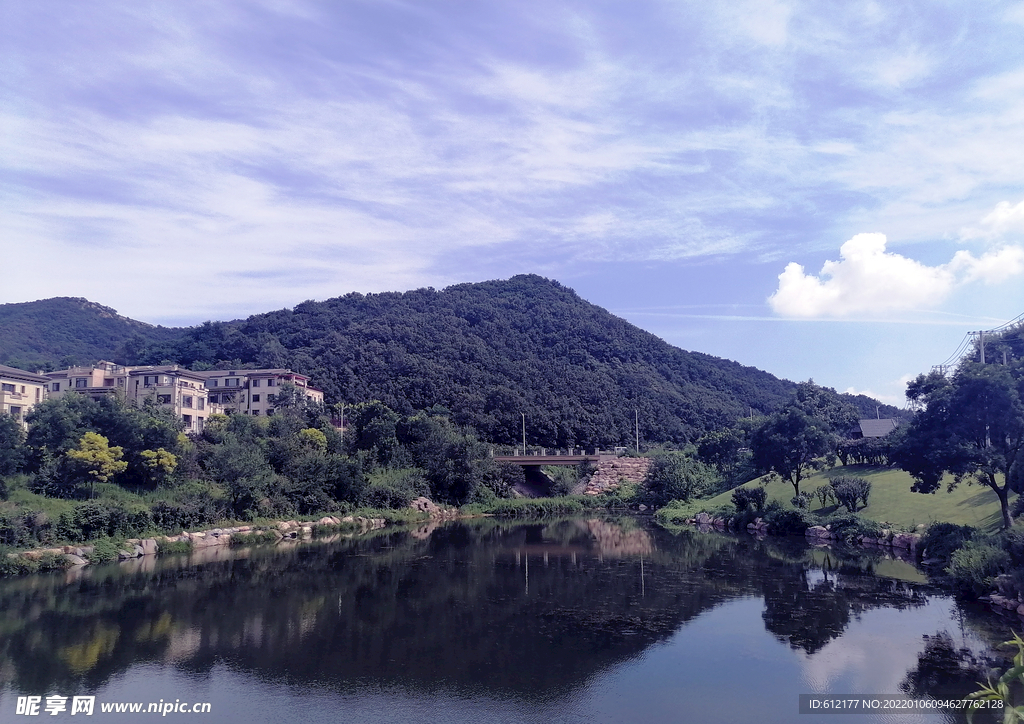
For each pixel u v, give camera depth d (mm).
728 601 36812
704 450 111875
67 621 33281
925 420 42344
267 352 156375
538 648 28922
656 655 27828
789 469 70438
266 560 52062
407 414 139375
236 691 24172
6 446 54438
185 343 176625
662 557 52719
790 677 25094
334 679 25312
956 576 36125
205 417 102562
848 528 57844
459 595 39250
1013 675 9133
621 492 111625
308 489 76125
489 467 105562
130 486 61250
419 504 90875
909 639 28938
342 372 155125
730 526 73125
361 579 44250
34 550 46281
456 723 21500
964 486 56000
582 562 50844
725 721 21422
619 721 21594
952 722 20969
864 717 21469
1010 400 37438
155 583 42438
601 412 157500
